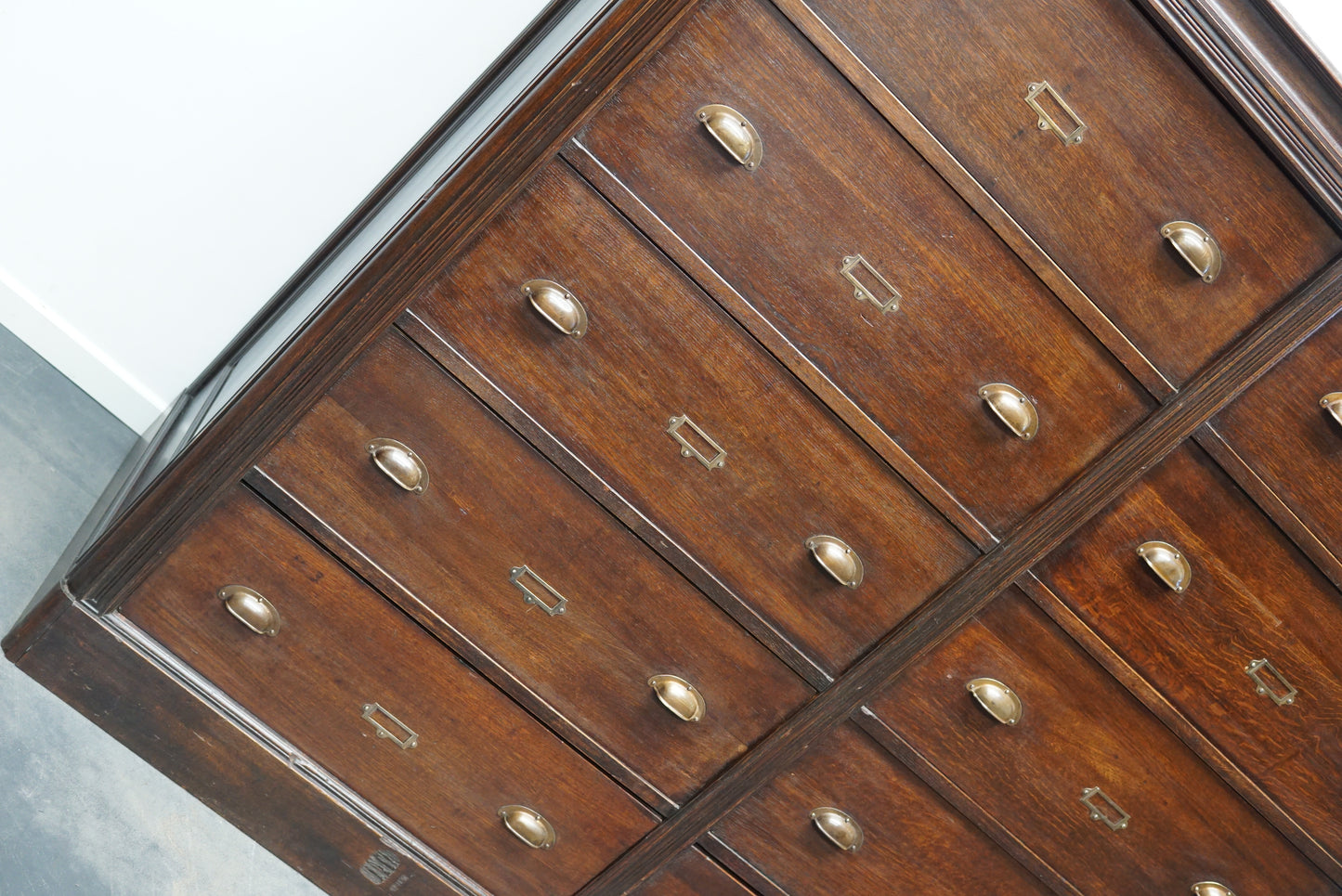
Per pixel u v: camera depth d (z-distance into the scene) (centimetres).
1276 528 138
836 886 156
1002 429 134
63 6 167
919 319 129
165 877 156
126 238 185
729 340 129
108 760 161
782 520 137
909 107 121
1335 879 154
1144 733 147
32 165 177
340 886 155
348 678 143
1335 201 124
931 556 139
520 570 138
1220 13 118
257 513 134
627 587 139
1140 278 128
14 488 178
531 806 151
